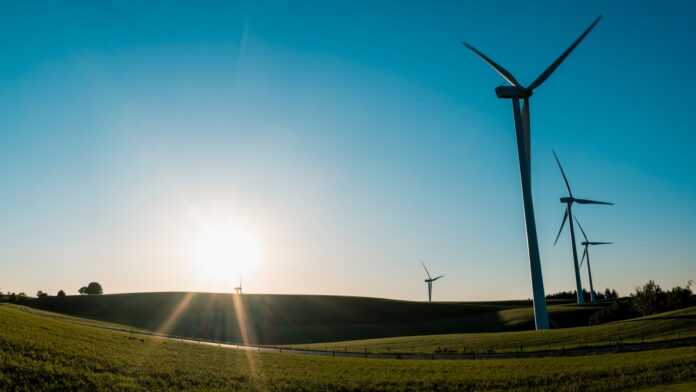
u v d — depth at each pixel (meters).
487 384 44.81
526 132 89.75
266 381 45.06
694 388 38.00
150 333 112.06
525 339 73.12
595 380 43.75
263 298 167.88
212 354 56.47
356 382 46.06
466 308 158.25
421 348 74.81
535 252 84.94
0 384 33.41
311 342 117.44
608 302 139.50
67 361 40.62
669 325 72.38
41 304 154.88
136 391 37.69
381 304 163.00
